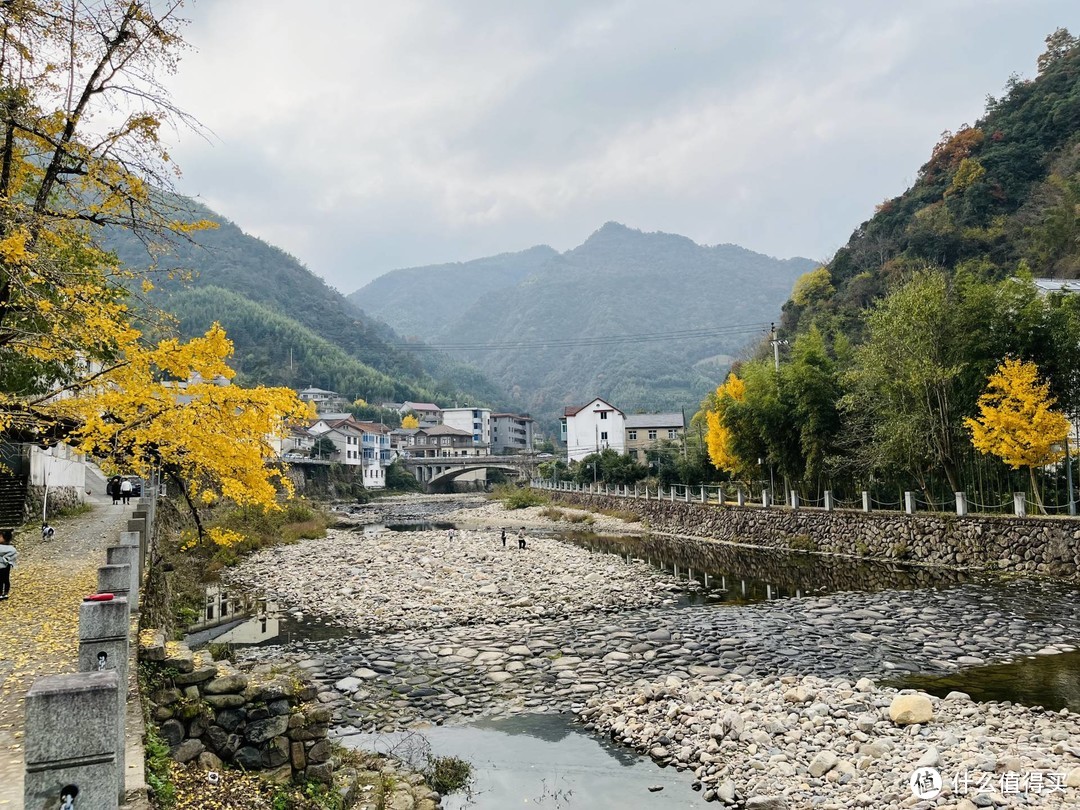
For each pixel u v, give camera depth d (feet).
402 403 470.39
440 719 41.78
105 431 32.07
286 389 35.27
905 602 66.85
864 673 47.01
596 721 41.16
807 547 108.17
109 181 37.93
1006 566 79.20
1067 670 46.09
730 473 153.58
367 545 121.70
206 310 437.99
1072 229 165.48
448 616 68.03
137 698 25.66
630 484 209.77
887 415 92.58
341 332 563.89
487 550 110.83
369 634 62.03
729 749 35.70
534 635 59.93
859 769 32.60
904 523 93.20
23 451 80.23
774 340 146.92
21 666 30.04
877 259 217.56
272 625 66.13
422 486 346.95
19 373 47.78
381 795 30.60
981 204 199.72
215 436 33.55
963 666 47.93
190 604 71.72
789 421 116.37
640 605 72.59
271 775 28.45
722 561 103.96
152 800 21.47
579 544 131.64
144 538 57.52
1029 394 72.64
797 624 60.39
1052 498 82.99
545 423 592.60
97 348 39.11
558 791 32.68
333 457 307.99
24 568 53.98
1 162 37.91
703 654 52.54
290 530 139.54
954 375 82.84
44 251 35.88
